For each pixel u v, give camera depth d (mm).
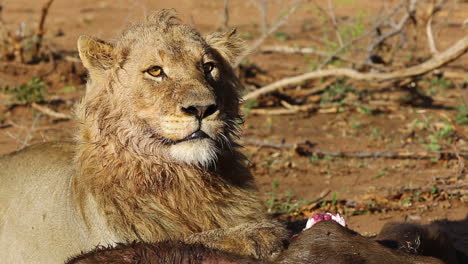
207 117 7938
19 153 9938
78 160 8477
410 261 6539
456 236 11117
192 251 6652
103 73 8469
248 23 32375
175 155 7977
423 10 24391
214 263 6570
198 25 31828
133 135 8117
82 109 8586
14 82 20828
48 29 29406
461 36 27703
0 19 24016
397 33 22375
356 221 11891
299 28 31000
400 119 18609
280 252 7102
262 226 7398
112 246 7074
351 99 19750
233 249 7012
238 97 9008
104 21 31984
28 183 9359
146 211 8094
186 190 8211
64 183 8766
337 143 16625
